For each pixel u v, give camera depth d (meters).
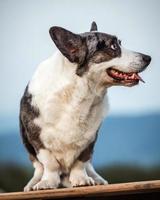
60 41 8.46
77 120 8.57
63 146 8.64
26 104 8.66
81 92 8.52
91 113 8.65
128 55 8.59
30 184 8.79
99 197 8.05
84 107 8.57
